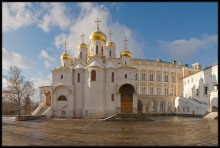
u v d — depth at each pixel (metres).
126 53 60.12
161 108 69.62
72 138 20.09
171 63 85.62
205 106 56.25
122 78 52.56
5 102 60.66
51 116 51.88
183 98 65.88
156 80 78.44
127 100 52.41
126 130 26.45
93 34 58.84
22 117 42.38
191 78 71.38
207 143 17.64
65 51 60.53
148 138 20.19
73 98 52.41
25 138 19.81
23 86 65.06
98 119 46.19
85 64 55.09
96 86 50.62
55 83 53.38
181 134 22.91
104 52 59.28
